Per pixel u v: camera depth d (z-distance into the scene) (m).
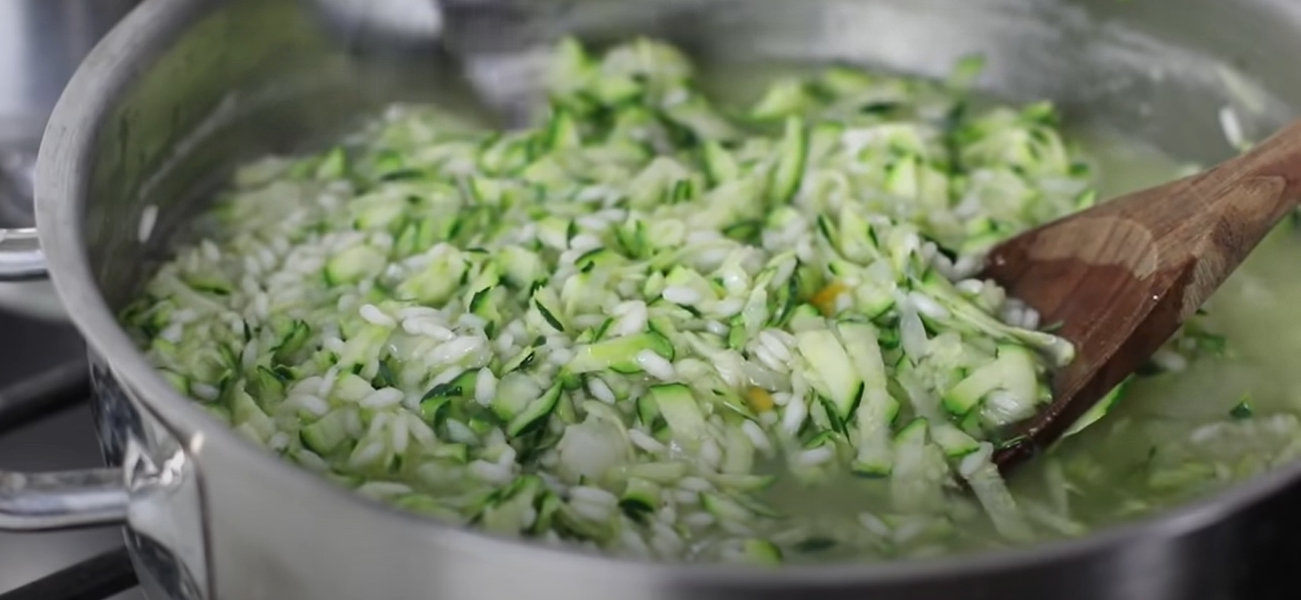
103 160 0.35
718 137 0.45
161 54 0.38
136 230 0.39
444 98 0.46
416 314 0.37
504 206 0.41
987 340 0.36
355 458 0.33
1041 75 0.46
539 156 0.43
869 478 0.34
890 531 0.32
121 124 0.36
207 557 0.29
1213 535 0.27
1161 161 0.44
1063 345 0.36
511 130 0.46
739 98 0.47
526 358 0.35
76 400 0.38
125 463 0.30
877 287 0.37
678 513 0.32
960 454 0.34
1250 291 0.40
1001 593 0.26
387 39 0.44
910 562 0.25
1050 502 0.34
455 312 0.37
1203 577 0.27
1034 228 0.39
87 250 0.31
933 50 0.46
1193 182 0.36
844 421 0.34
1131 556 0.26
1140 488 0.35
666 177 0.42
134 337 0.37
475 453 0.33
